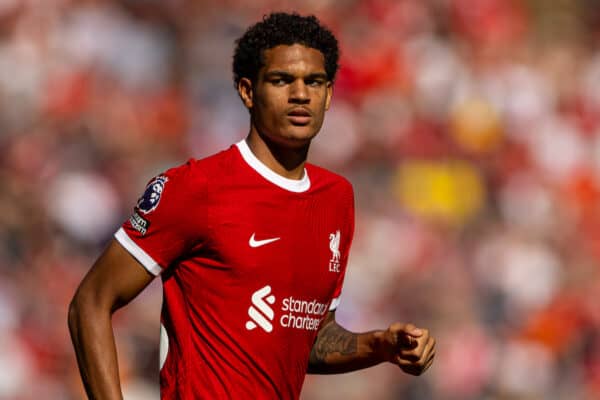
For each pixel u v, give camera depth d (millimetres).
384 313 47281
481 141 58969
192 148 51375
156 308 39875
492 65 62969
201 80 54125
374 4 60969
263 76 14008
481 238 54062
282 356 14078
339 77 56844
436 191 55219
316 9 59625
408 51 59688
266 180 14008
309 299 14266
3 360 36906
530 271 53312
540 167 60188
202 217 13602
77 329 13703
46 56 50281
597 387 50906
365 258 48812
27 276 40344
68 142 46875
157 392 37906
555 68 66438
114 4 53719
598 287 54469
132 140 49125
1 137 46344
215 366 13805
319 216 14414
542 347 50344
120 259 13695
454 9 63906
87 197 43906
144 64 52844
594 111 64812
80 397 37438
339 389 40969
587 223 59031
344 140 54781
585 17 72000
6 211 42031
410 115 57406
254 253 13773
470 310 49594
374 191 53500
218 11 56562
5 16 50562
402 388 43000
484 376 47312
